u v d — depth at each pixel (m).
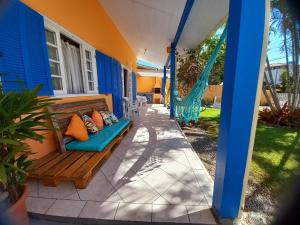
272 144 3.03
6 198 1.09
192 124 4.82
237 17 1.02
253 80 1.06
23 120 1.02
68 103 2.53
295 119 4.64
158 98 12.97
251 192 1.68
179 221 1.31
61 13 2.33
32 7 1.83
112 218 1.33
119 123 3.63
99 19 3.69
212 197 1.50
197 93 3.86
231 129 1.12
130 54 7.71
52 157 1.94
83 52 3.05
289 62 5.15
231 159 1.18
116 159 2.42
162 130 4.15
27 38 1.74
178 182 1.83
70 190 1.66
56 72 2.42
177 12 3.29
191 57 5.62
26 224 1.19
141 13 3.65
